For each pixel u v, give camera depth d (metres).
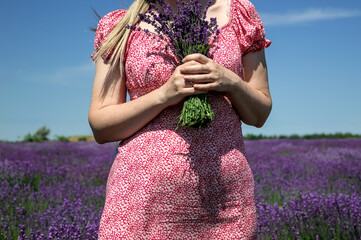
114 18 1.99
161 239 1.71
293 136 26.45
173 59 1.81
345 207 3.99
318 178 6.62
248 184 1.83
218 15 1.94
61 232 3.42
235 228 1.76
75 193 5.61
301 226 3.71
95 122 1.85
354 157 9.66
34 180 7.02
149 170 1.73
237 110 1.89
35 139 22.19
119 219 1.75
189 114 1.65
